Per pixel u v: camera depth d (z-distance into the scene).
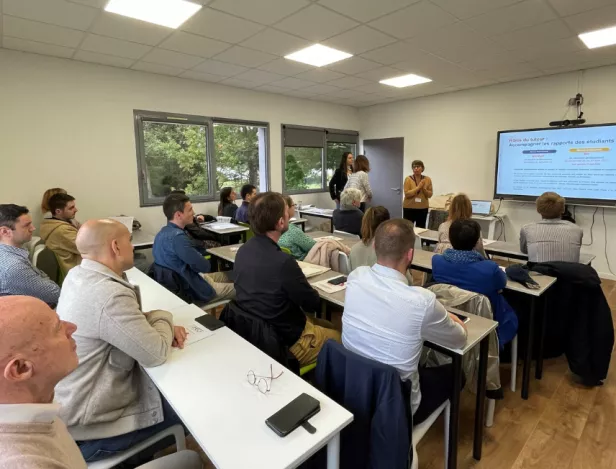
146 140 4.63
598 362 2.26
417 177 5.48
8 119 3.61
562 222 2.52
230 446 0.88
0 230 2.04
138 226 4.42
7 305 0.57
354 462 1.21
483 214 5.29
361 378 1.19
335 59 4.04
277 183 6.09
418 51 3.77
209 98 5.09
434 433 1.95
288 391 1.10
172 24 3.03
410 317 1.24
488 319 1.68
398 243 1.33
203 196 5.25
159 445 1.34
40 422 0.54
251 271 1.67
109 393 1.17
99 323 1.13
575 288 2.26
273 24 3.04
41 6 2.66
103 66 4.15
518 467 1.71
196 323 1.58
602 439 1.89
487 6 2.75
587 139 4.43
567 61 4.13
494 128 5.36
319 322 2.09
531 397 2.24
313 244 2.90
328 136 6.80
